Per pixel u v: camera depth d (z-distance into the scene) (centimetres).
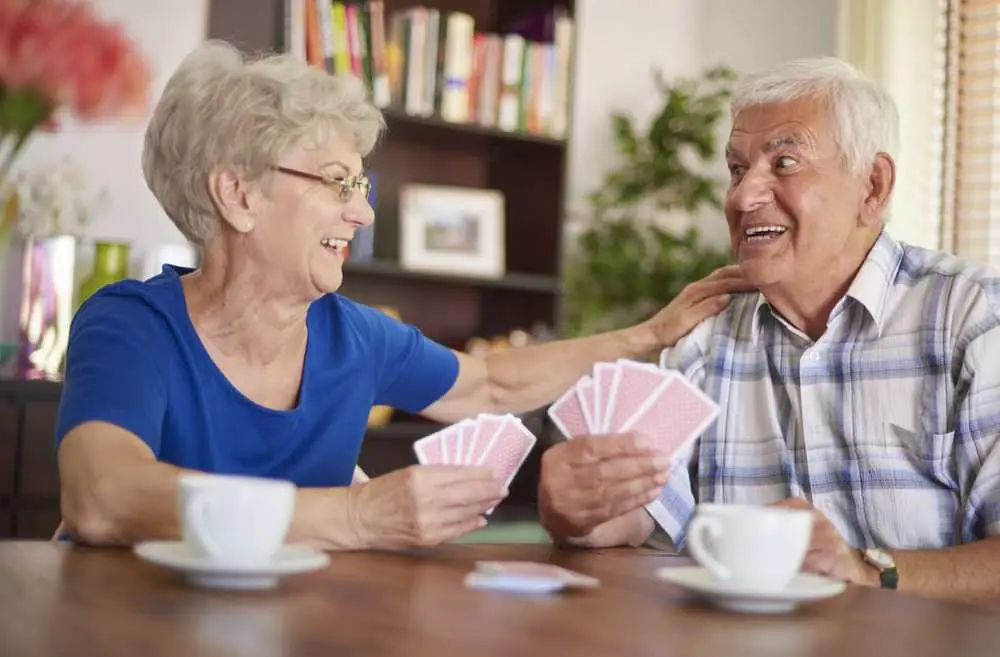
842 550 131
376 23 337
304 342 158
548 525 154
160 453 145
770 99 183
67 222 310
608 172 429
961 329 172
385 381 174
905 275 182
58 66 82
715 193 434
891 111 183
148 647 77
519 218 386
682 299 197
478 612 94
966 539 168
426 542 121
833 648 89
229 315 149
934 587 141
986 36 368
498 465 142
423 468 122
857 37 385
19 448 267
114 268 296
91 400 129
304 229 146
